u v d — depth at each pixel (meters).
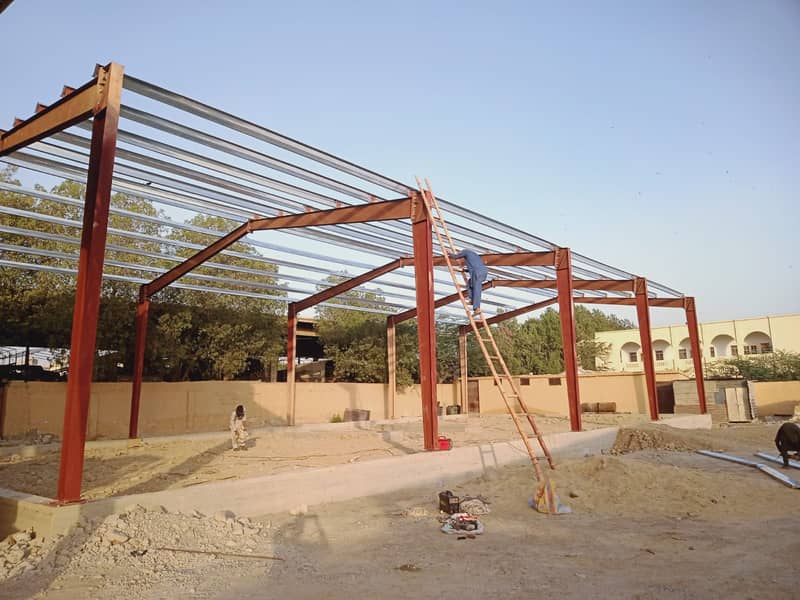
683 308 26.22
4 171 17.72
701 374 25.73
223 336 22.64
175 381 22.72
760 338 45.34
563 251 17.58
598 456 12.31
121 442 15.58
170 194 13.09
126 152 10.78
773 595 4.88
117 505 7.15
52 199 11.99
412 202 13.00
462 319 30.47
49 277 18.58
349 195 13.27
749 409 26.59
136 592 5.23
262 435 19.19
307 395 25.66
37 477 10.81
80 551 6.18
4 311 17.72
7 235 17.34
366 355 29.06
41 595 5.14
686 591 5.03
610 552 6.45
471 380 34.84
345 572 5.84
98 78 8.22
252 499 8.56
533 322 49.50
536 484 10.30
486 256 18.73
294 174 11.91
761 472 11.78
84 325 7.39
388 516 8.61
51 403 18.03
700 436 17.45
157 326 20.77
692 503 8.91
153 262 21.17
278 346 25.53
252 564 6.12
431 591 5.20
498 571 5.78
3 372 21.67
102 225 7.71
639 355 50.75
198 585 5.43
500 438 18.23
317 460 13.14
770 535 7.01
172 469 11.82
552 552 6.50
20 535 6.59
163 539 6.71
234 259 23.58
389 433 19.17
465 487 11.19
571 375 17.27
